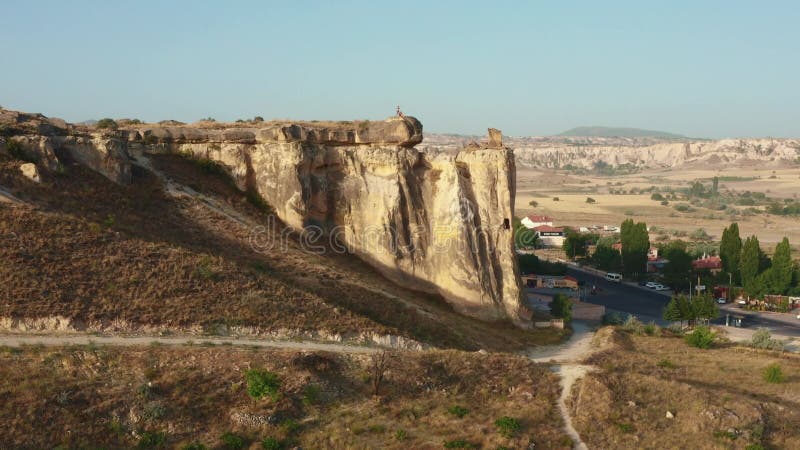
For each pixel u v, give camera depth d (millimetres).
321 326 44688
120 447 30656
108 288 41656
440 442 33188
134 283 42719
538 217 166125
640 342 62094
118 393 33031
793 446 36438
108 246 45250
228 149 63750
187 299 42875
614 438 35062
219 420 33281
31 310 38188
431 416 36094
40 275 40594
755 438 36250
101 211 50719
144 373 34750
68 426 30688
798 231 199875
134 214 52531
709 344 62219
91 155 55375
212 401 34094
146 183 57750
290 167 62625
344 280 54750
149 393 33406
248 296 44688
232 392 34844
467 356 43062
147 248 46531
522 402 38844
